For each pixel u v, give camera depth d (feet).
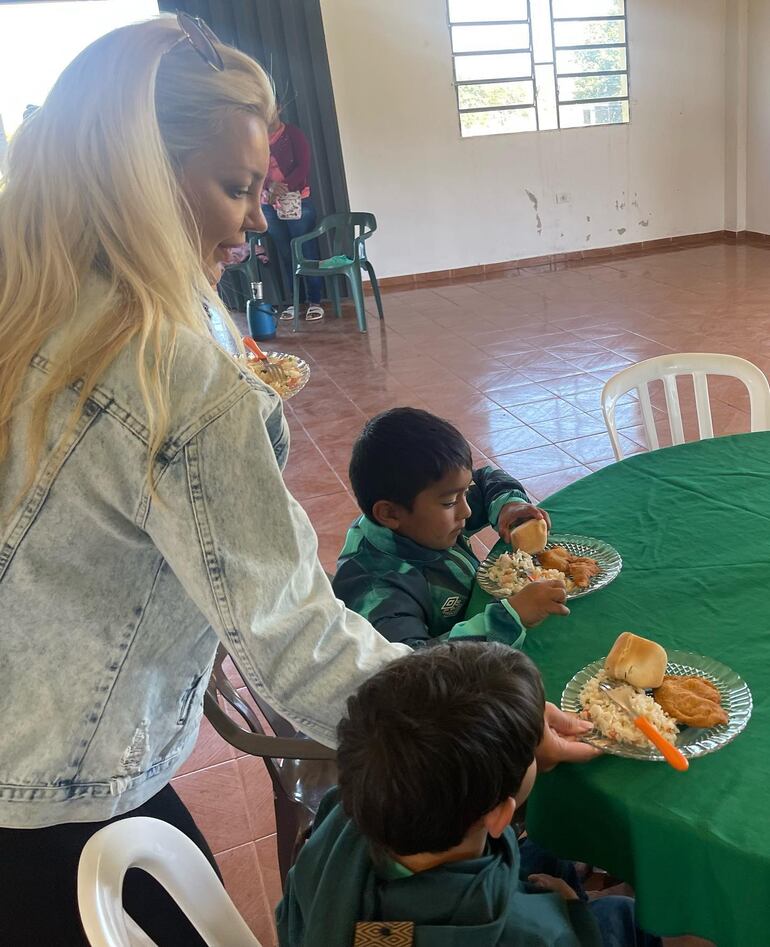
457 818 2.33
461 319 19.15
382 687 2.41
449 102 22.13
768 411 6.36
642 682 3.19
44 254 2.26
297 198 20.31
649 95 23.66
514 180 23.38
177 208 2.38
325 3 20.48
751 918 2.56
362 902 2.49
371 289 23.25
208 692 3.89
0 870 2.58
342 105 21.43
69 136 2.25
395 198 22.66
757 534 4.32
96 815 2.64
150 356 2.21
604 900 3.56
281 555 2.39
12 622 2.35
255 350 6.76
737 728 2.99
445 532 4.28
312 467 11.83
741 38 23.21
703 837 2.59
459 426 12.75
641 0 22.63
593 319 17.80
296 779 4.42
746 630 3.56
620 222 24.71
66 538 2.31
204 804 6.06
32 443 2.23
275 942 4.94
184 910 2.72
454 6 21.30
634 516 4.73
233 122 2.46
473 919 2.41
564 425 12.33
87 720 2.50
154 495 2.24
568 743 2.96
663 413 12.34
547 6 21.94
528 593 3.78
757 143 23.80
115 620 2.48
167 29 2.37
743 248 23.56
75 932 2.68
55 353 2.23
